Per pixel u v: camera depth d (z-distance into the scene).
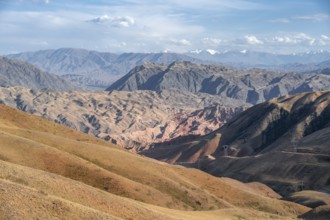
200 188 110.06
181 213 73.44
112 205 56.06
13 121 132.62
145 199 88.56
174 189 100.38
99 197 57.56
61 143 109.00
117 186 88.12
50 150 93.50
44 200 42.16
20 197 41.00
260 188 189.50
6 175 56.56
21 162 86.81
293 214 115.06
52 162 90.25
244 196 122.38
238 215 83.81
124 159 110.38
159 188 100.06
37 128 136.75
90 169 91.38
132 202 62.81
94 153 108.56
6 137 93.50
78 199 55.28
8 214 37.94
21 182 55.78
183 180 110.25
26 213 38.97
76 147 108.88
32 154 90.25
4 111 136.12
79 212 42.56
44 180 58.41
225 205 103.06
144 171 106.19
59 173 88.00
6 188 42.00
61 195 55.25
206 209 96.81
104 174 91.25
